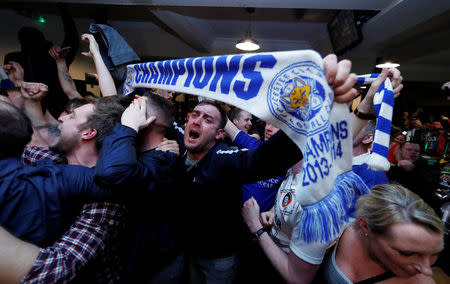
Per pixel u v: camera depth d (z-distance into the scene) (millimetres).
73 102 1158
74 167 749
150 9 4121
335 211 488
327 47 5598
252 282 1163
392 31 3947
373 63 6375
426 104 8305
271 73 576
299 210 901
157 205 908
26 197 638
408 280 606
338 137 513
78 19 5121
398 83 613
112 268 783
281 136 691
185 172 1034
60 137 881
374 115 686
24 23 4359
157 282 950
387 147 538
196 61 719
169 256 982
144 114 851
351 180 527
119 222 773
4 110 661
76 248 633
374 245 601
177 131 1383
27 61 2555
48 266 553
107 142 738
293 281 715
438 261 1329
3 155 668
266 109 588
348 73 461
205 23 5270
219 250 1033
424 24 3758
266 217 1172
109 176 655
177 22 4566
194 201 989
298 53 522
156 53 6273
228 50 6312
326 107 473
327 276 739
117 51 1385
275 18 4859
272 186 1393
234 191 970
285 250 1027
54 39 4816
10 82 1994
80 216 712
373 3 3221
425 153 3256
